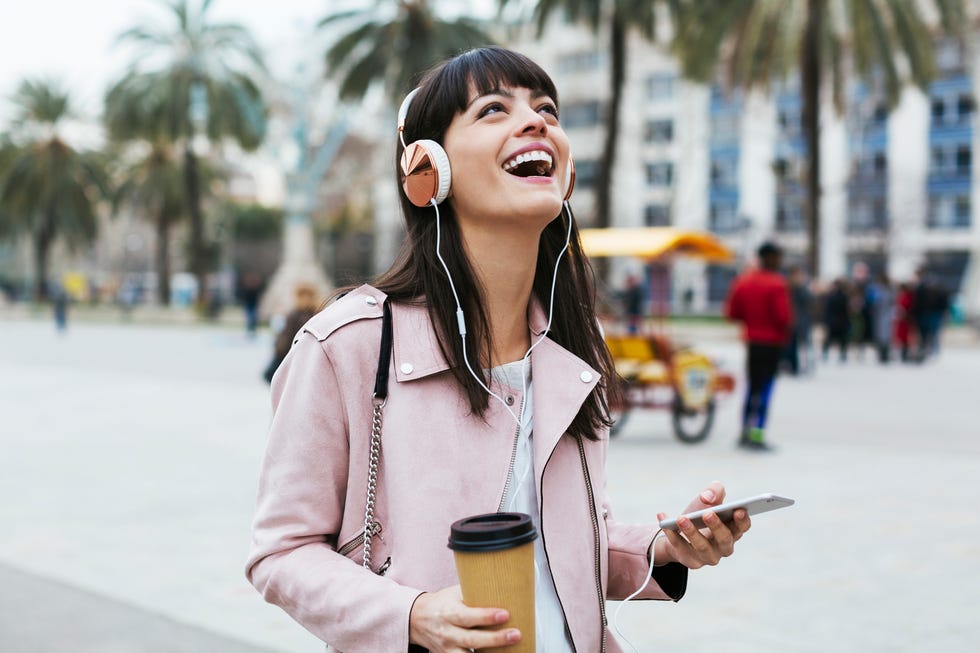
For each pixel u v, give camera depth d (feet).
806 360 50.90
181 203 138.00
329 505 4.35
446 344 4.38
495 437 4.38
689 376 28.02
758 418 26.78
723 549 4.33
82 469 24.21
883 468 23.81
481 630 3.65
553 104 4.73
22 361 59.72
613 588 5.11
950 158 137.49
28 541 17.17
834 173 140.46
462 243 4.63
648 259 33.42
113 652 11.73
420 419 4.29
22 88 132.67
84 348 73.26
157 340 84.48
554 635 4.38
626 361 29.04
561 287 5.08
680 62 74.90
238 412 35.27
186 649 11.89
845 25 68.80
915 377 49.78
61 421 33.04
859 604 13.44
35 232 148.36
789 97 143.74
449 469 4.25
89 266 237.04
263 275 209.56
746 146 148.46
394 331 4.43
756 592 14.05
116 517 19.07
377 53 82.43
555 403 4.52
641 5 70.54
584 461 4.66
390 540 4.24
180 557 16.19
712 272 152.25
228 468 24.32
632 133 146.51
